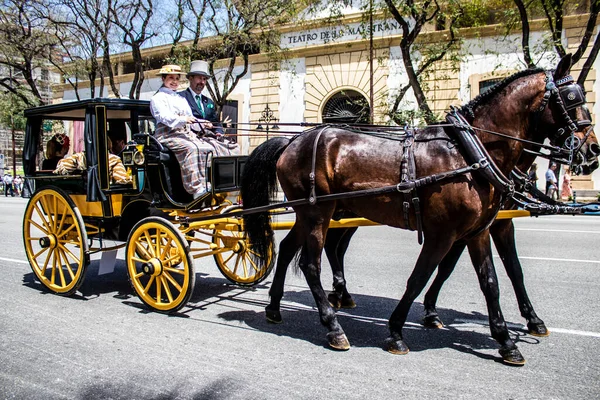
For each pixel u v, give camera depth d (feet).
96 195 18.79
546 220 44.78
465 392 11.50
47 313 17.37
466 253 28.27
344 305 18.42
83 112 22.48
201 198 17.94
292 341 14.89
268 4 57.31
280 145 16.56
